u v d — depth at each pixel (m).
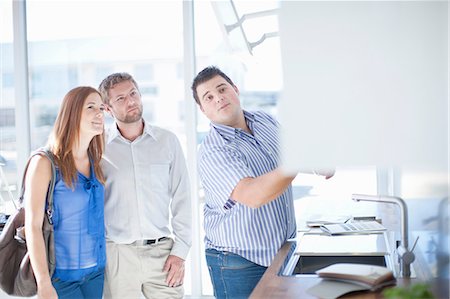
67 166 2.75
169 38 4.25
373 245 2.56
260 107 4.08
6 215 3.95
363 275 1.94
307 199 4.06
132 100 3.05
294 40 1.71
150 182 3.08
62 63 4.39
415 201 2.37
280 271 2.26
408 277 2.06
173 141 3.20
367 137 1.69
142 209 3.04
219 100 2.70
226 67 4.14
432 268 1.87
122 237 3.03
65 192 2.74
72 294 2.81
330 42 1.69
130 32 4.31
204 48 4.18
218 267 2.70
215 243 2.72
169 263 3.11
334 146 1.70
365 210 3.71
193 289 4.20
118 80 3.06
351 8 1.68
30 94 4.43
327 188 4.04
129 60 4.33
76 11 4.35
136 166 3.06
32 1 4.39
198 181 4.20
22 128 4.40
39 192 2.69
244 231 2.62
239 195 2.42
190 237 3.19
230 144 2.59
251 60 4.09
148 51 4.30
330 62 1.69
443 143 1.66
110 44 4.33
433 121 1.67
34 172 2.70
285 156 1.73
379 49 1.67
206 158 2.59
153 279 3.09
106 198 3.03
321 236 2.83
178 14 4.22
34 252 2.66
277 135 2.80
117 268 3.04
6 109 4.48
